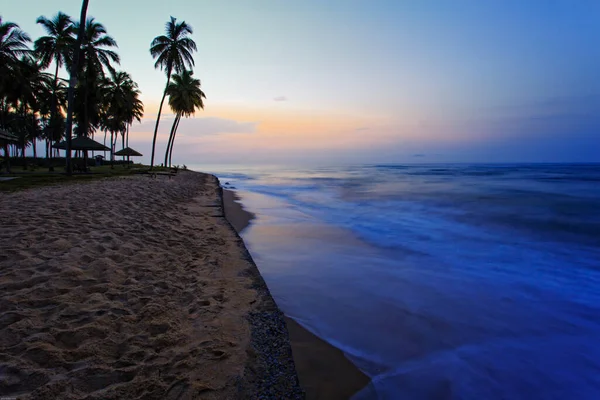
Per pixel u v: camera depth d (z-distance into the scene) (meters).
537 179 36.78
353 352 3.63
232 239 7.16
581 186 26.64
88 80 27.34
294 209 14.92
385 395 2.99
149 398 2.24
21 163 35.72
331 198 19.70
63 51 24.69
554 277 6.21
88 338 2.77
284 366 2.89
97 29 25.19
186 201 13.20
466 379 3.27
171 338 3.00
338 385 3.07
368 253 7.68
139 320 3.22
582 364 3.58
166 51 32.50
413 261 7.13
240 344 3.09
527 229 10.75
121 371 2.45
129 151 36.28
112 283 3.91
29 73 29.27
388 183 32.44
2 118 32.41
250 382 2.60
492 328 4.30
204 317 3.53
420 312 4.69
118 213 7.84
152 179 20.89
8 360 2.36
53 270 3.91
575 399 3.06
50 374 2.29
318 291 5.35
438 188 25.88
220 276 4.81
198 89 42.75
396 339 3.96
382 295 5.26
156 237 6.38
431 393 3.05
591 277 6.22
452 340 3.98
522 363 3.57
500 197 19.23
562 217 12.91
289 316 4.45
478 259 7.34
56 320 2.95
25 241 4.88
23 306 3.10
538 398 3.06
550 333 4.20
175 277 4.53
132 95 43.91
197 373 2.58
